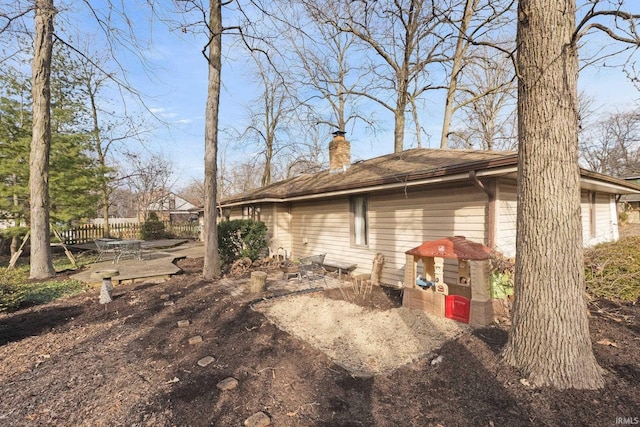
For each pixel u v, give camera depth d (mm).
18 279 6230
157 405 2855
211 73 8086
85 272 8836
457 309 4969
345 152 11859
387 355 3818
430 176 5965
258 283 6840
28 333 4645
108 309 5766
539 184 3102
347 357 3770
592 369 2988
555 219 3037
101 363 3691
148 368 3562
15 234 10766
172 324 4965
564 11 2986
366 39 13078
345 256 9375
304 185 11547
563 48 2992
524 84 3191
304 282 8000
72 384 3227
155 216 21641
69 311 5656
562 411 2637
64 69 13328
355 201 9047
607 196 11938
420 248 5527
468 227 6113
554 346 3004
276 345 4117
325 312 5477
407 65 13812
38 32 8258
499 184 5719
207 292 6891
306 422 2629
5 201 10516
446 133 13953
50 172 11266
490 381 3113
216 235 8414
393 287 7520
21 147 10750
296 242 11773
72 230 16734
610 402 2705
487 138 20516
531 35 3104
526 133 3197
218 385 3141
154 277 8289
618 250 6926
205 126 8219
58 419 2672
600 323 4566
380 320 5051
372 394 3025
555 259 3033
